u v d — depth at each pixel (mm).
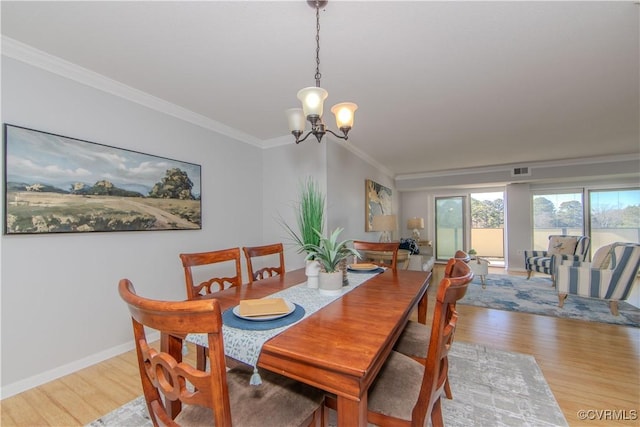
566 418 1585
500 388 1869
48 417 1615
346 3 1479
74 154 2088
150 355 828
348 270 2213
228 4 1488
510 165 5688
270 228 3889
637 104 2764
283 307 1271
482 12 1556
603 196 5793
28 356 1878
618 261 3238
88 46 1845
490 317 3234
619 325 2982
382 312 1274
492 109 2889
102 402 1743
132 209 2430
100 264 2244
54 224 1980
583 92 2520
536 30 1705
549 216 6219
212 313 683
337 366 828
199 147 3047
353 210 4406
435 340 945
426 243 6785
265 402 1046
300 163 3705
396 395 1099
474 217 7270
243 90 2463
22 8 1498
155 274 2619
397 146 4297
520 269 6250
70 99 2078
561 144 4168
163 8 1513
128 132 2422
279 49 1883
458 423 1547
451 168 6008
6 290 1798
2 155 1776
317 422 1113
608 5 1507
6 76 1796
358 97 2607
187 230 2900
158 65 2074
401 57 1980
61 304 2031
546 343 2551
